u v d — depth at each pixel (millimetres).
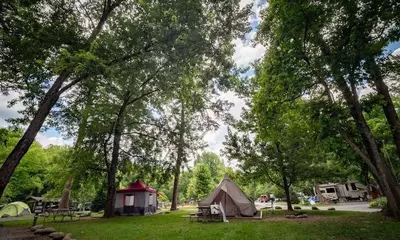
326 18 7832
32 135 8281
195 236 7219
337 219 10328
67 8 9844
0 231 9883
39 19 8930
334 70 7137
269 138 12570
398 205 9102
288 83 9484
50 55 9008
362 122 8953
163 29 9180
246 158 16625
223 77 11438
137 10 10469
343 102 9180
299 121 12344
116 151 16672
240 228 8383
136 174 18766
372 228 7297
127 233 8289
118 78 10281
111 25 10719
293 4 7586
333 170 17359
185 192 54562
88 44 9258
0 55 8773
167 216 15609
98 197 26500
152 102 18047
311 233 6992
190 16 9477
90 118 16031
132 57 10133
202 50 10336
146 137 18172
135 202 19609
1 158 21266
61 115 11805
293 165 15906
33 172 29438
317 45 8594
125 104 16297
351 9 6938
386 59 8094
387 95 9953
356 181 36312
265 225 9016
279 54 9180
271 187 44188
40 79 9500
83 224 11578
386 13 6473
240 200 14234
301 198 37812
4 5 7688
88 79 9484
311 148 15000
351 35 7102
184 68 10977
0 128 13195
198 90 15188
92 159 16312
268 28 10172
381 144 10766
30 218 18938
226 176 16609
